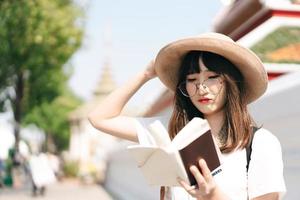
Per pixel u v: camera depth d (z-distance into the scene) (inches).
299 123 222.8
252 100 130.4
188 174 109.0
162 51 128.8
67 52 1066.1
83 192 1068.5
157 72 135.5
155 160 111.7
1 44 991.0
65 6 1049.5
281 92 238.4
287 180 243.1
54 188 1217.4
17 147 1238.3
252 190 114.2
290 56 428.8
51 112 2566.4
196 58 122.7
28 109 1408.7
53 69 1207.6
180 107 132.6
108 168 1228.5
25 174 1167.6
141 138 123.0
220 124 124.8
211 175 108.0
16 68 1074.7
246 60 121.0
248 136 118.3
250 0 463.8
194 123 110.0
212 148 110.4
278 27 438.3
